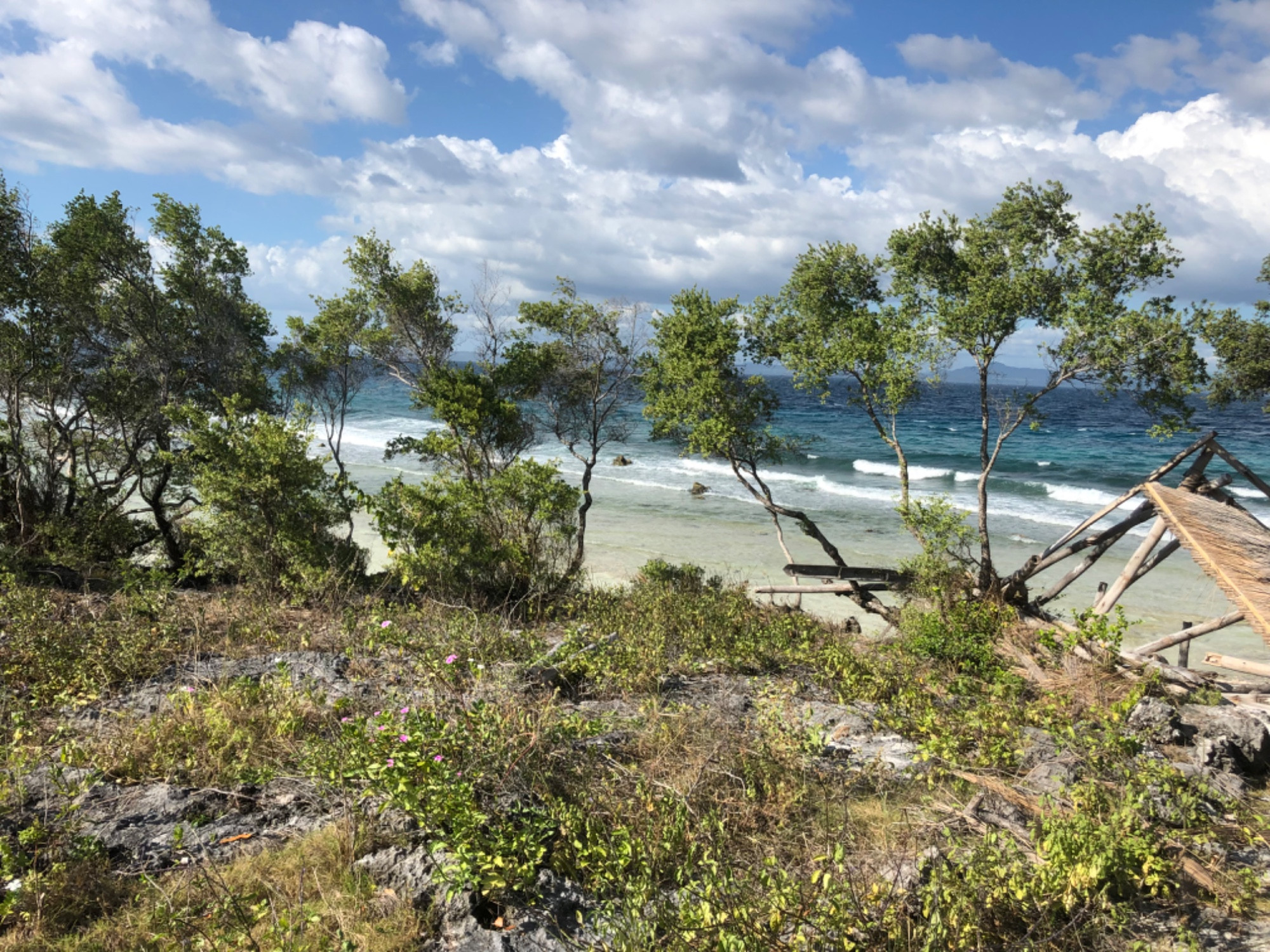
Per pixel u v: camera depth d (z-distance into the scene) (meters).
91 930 3.60
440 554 12.16
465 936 3.58
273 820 4.68
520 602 11.82
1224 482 11.62
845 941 3.44
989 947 3.75
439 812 4.22
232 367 17.36
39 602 9.01
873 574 13.95
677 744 5.94
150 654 7.83
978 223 13.21
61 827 4.39
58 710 6.43
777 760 5.67
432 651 7.54
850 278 14.67
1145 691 8.24
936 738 6.50
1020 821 5.16
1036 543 26.83
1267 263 12.27
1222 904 4.34
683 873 4.07
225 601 10.77
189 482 16.09
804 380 14.50
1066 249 12.41
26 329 14.95
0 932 3.57
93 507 15.73
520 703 6.13
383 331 18.14
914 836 4.80
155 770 5.33
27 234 14.81
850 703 8.30
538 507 13.62
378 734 4.73
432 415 17.06
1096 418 73.62
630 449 48.41
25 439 16.47
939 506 13.62
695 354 15.04
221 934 3.48
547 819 4.56
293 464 11.88
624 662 8.58
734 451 15.66
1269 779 6.70
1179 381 11.61
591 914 3.76
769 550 25.31
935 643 11.02
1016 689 9.09
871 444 53.50
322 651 8.73
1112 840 4.38
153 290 16.44
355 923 3.61
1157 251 12.02
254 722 5.96
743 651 9.97
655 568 15.64
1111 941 3.87
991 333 12.80
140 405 16.31
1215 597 19.98
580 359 18.25
